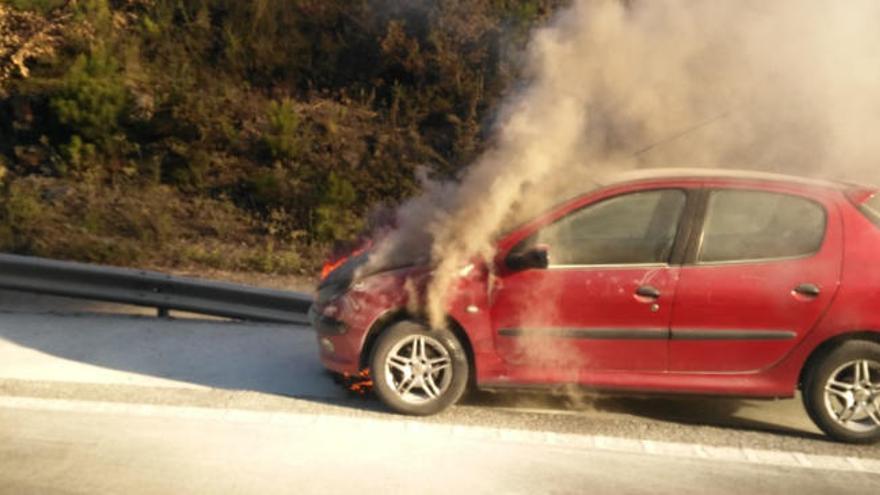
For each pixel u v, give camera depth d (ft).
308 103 47.32
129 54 47.16
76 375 24.03
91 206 40.34
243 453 19.06
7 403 21.56
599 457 19.49
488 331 21.04
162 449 19.15
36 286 29.84
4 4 47.26
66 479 17.54
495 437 20.36
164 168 43.32
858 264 20.47
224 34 48.98
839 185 21.52
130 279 29.68
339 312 21.52
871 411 20.58
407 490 17.49
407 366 21.35
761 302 20.49
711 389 20.83
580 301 20.76
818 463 19.57
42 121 44.24
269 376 24.54
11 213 37.96
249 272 37.42
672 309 20.61
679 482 18.37
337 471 18.26
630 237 20.99
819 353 20.68
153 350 26.48
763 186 21.06
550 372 21.03
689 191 21.09
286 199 41.88
